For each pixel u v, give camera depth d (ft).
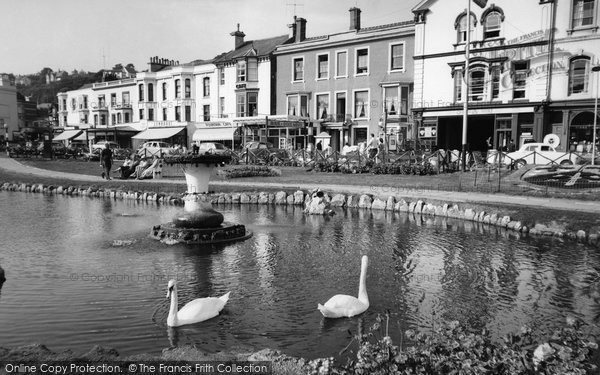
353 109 139.54
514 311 24.21
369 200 62.34
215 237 40.09
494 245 39.65
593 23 98.68
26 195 77.25
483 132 122.83
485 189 64.39
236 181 83.71
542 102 102.27
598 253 36.76
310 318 22.76
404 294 26.63
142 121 204.13
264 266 32.22
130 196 72.64
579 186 61.46
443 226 48.47
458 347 13.61
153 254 35.19
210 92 179.83
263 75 160.45
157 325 21.71
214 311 22.80
